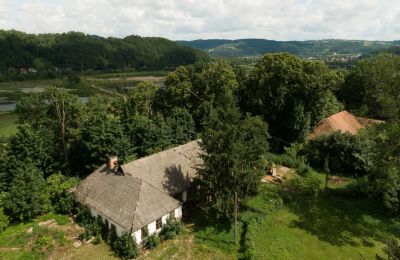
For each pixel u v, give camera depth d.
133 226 33.28
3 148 47.69
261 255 33.31
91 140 47.16
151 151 52.06
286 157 56.53
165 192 39.31
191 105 68.06
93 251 33.91
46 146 50.97
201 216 40.28
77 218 39.69
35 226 38.06
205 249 34.31
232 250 34.16
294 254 33.84
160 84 186.50
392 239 22.62
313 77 60.25
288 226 38.88
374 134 45.59
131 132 53.47
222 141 34.22
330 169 54.06
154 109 72.44
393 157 40.34
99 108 65.62
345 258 33.41
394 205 40.25
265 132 36.50
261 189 46.53
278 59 63.56
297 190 47.03
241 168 35.00
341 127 64.50
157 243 34.91
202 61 77.50
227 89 65.12
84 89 172.50
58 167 51.47
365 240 36.31
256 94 65.31
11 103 138.25
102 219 37.19
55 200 42.84
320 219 40.41
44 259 32.72
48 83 195.25
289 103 63.56
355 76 85.00
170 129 56.81
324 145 54.62
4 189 44.16
